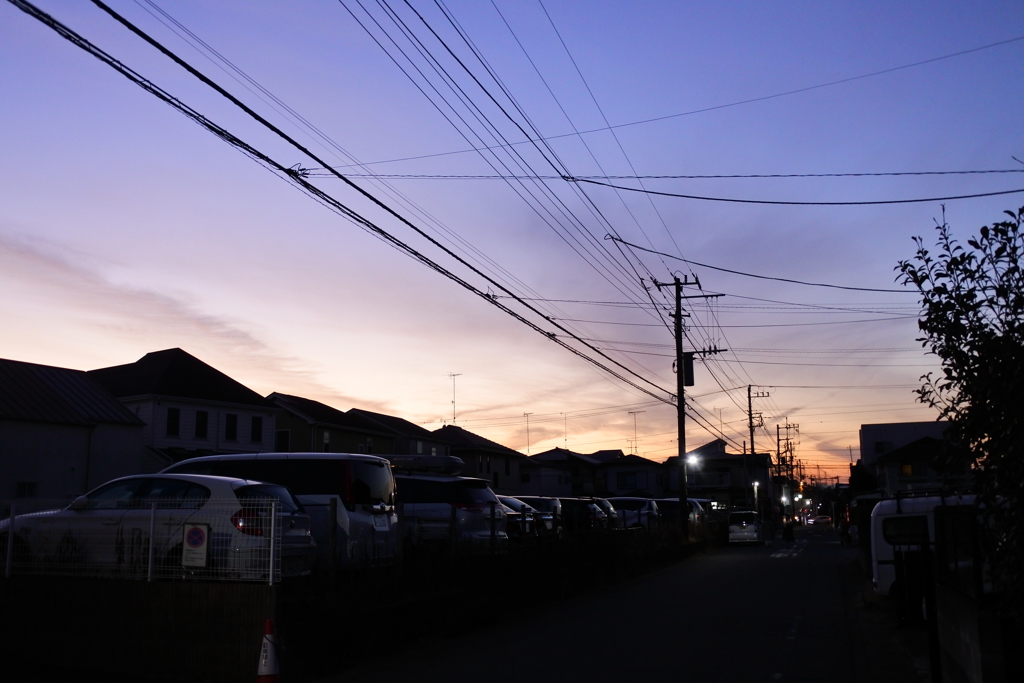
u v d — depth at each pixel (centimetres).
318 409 5184
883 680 910
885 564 1470
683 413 3503
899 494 1479
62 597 957
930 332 579
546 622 1355
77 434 3519
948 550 738
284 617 897
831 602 1630
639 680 904
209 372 4422
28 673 912
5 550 1012
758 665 987
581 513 2467
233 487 1009
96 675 905
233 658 866
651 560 2478
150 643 905
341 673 938
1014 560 538
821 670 961
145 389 3950
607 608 1540
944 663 791
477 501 1683
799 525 9725
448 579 1277
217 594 886
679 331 3547
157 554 934
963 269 562
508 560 1490
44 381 3619
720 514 4778
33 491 3312
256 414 4456
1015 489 536
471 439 6538
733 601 1655
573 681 896
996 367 534
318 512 1192
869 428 7069
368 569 1127
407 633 1109
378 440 5500
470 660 1015
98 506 991
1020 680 529
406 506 1667
